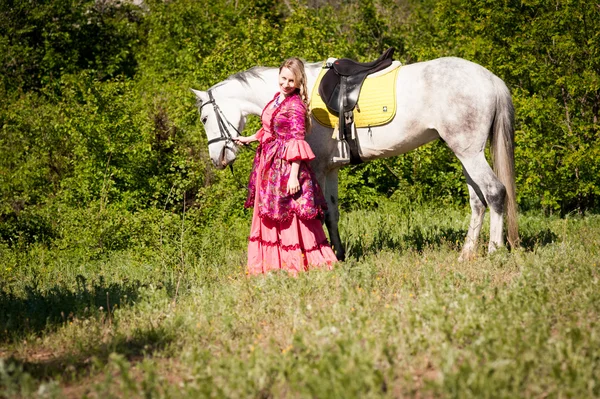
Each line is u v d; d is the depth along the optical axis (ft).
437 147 33.99
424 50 37.19
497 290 14.89
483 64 33.40
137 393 11.18
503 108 19.61
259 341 13.85
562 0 29.66
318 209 19.24
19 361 13.56
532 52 31.91
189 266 23.65
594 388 10.39
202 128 36.50
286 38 37.42
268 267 19.40
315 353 12.19
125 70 70.74
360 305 14.90
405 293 15.90
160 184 34.55
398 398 10.65
